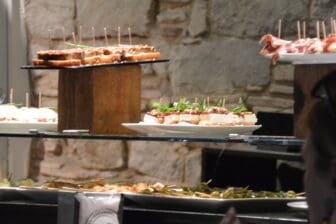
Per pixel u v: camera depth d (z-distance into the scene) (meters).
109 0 5.12
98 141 5.19
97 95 3.77
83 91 3.79
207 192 3.80
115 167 5.14
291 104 4.56
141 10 5.01
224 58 4.76
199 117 3.60
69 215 3.45
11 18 5.43
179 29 4.91
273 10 4.58
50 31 5.36
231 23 4.73
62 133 3.60
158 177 4.98
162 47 4.97
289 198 3.58
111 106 3.80
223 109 3.63
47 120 3.99
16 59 5.45
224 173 4.69
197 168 4.82
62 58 3.73
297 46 3.19
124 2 5.07
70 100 3.82
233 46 4.73
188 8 4.87
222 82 4.78
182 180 4.89
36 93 5.43
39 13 5.38
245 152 4.57
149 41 5.02
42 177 5.41
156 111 3.72
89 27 5.21
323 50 3.05
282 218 3.30
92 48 3.89
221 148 4.68
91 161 5.23
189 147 4.86
